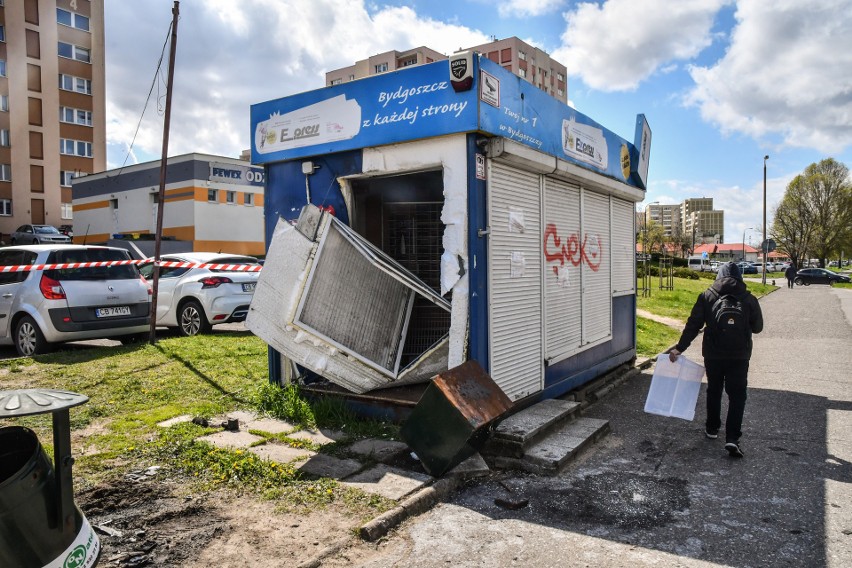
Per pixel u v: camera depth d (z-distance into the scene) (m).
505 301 5.50
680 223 190.25
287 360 6.21
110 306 8.48
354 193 6.04
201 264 10.51
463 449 4.23
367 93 5.54
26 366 7.25
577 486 4.30
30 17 39.38
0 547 1.98
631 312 9.07
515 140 5.43
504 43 69.38
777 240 66.88
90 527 2.38
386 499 3.81
